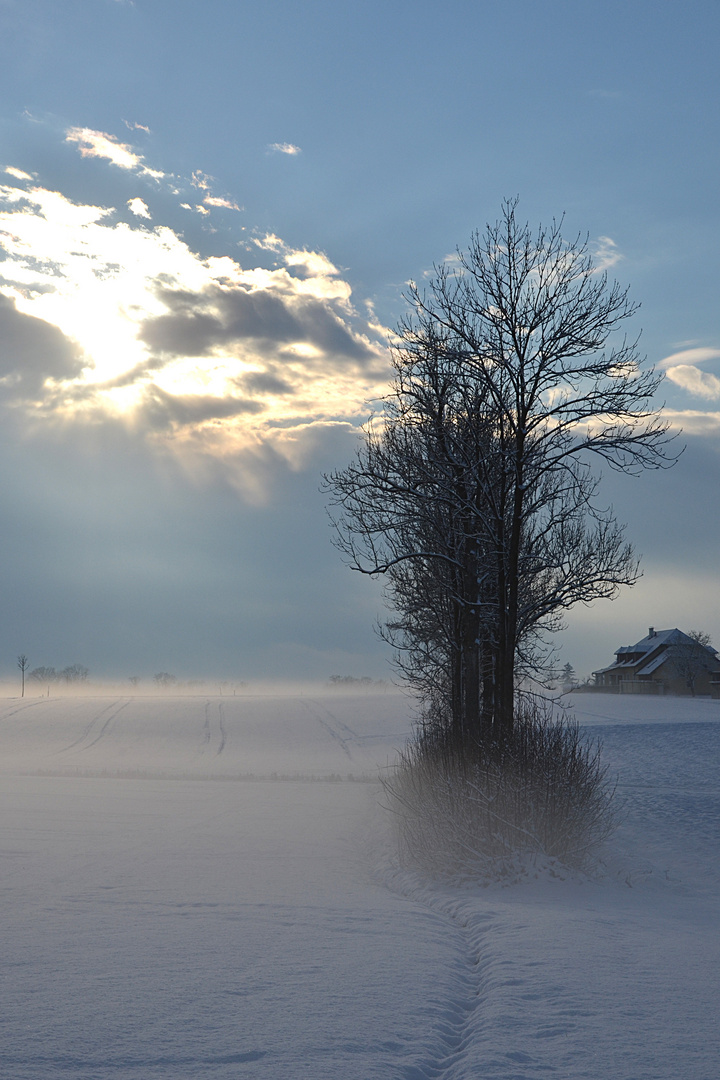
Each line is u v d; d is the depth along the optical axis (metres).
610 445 17.86
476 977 7.73
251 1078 4.96
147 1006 6.43
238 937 9.05
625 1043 5.64
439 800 15.69
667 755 39.94
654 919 11.01
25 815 22.44
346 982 7.21
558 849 14.98
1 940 8.83
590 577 21.64
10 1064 5.14
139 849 16.64
